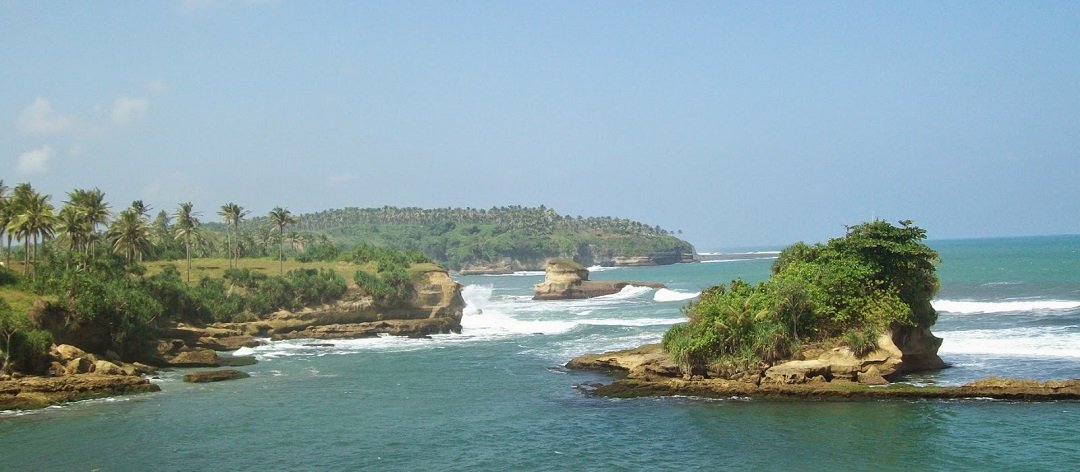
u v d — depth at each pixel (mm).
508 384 58000
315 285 96125
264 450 41219
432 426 45750
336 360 72438
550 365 66438
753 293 55938
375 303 97750
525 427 44906
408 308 100500
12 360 55906
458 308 103938
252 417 48344
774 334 52719
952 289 121938
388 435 43938
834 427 42406
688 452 39125
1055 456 36688
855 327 53812
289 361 72188
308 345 84062
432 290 102250
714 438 41219
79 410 50250
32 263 83688
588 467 37469
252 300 92375
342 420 47500
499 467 37875
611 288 161625
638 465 37531
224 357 74562
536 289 159750
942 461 36656
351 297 97312
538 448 40719
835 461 37125
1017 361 57094
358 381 60656
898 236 56188
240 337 83250
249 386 58688
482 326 102875
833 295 54656
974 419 42719
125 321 67688
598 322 101500
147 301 73188
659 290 154125
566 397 52438
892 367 51719
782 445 39688
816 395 48375
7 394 51562
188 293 85438
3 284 66750
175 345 76438
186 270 103188
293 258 125500
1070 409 43719
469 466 38125
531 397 52906
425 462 38875
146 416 48594
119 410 50281
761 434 41594
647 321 100312
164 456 40281
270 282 94875
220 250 143375
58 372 57281
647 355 60406
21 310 60438
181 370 67000
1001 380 47438
